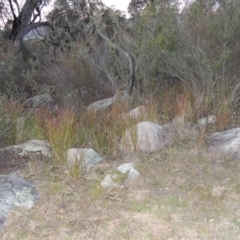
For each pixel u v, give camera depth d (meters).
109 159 4.39
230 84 5.39
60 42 8.62
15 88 6.77
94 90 7.20
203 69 5.50
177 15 5.89
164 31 5.88
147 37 6.16
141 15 6.38
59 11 11.10
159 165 4.12
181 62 5.74
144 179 3.83
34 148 4.66
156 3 5.96
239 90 5.48
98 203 3.43
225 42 5.54
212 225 3.09
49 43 10.12
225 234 2.98
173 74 5.86
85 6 10.41
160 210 3.29
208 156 4.29
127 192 3.59
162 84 6.29
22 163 4.39
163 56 5.98
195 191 3.58
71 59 7.63
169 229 3.04
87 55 7.27
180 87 5.87
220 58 5.27
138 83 6.27
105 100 6.27
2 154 4.59
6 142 4.98
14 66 7.70
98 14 7.17
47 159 4.42
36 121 5.12
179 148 4.49
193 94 5.32
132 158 4.33
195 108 5.15
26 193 3.56
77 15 10.82
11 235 3.02
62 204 3.43
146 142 4.55
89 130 4.76
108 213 3.27
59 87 7.21
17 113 5.54
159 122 5.16
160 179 3.82
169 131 4.81
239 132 4.62
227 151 4.37
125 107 5.23
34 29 12.38
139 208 3.33
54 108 5.72
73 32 8.70
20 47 10.84
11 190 3.61
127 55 6.23
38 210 3.35
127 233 3.00
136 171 3.94
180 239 2.93
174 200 3.44
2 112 4.86
